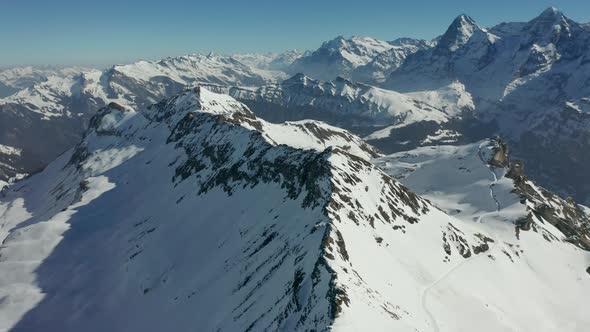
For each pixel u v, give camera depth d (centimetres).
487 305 12219
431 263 13100
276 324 8931
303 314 8431
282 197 15250
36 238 19825
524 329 12006
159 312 13525
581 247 18725
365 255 10994
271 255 12312
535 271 15675
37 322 14388
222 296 12212
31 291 15988
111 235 19975
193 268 14988
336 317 7581
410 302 10494
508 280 14225
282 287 10125
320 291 8569
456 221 16512
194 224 17862
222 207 17825
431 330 9538
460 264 13875
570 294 15038
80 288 16175
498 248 15888
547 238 17938
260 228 14488
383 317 8400
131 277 15925
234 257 13888
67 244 19438
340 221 11525
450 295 11869
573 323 13438
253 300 10706
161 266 15975
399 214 14412
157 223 19500
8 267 17750
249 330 9544
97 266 17562
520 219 18275
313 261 9844
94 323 14112
